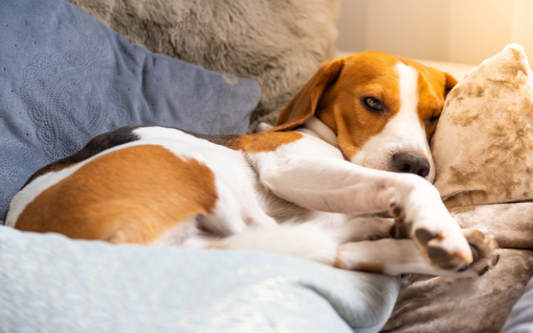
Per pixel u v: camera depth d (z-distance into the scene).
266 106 2.56
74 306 0.72
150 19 2.43
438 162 1.59
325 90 1.86
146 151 1.18
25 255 0.78
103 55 2.07
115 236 0.97
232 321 0.74
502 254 1.24
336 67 1.80
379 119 1.64
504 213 1.32
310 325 0.80
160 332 0.70
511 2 2.80
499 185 1.39
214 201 1.16
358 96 1.69
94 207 1.01
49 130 1.83
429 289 1.29
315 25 2.61
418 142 1.55
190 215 1.11
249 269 0.87
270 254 0.94
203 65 2.52
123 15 2.40
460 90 1.60
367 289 1.05
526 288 1.11
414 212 0.98
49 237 0.82
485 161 1.42
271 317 0.77
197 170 1.17
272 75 2.55
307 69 2.59
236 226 1.17
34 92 1.81
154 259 0.83
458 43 2.99
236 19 2.50
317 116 1.84
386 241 1.17
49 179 1.23
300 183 1.31
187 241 1.11
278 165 1.42
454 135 1.53
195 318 0.73
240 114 2.31
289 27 2.57
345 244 1.21
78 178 1.08
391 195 1.10
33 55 1.85
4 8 1.86
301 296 0.87
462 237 0.93
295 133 1.63
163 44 2.48
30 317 0.71
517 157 1.38
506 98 1.46
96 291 0.74
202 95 2.25
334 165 1.26
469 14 2.93
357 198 1.19
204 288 0.80
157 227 1.04
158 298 0.75
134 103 2.07
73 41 1.98
